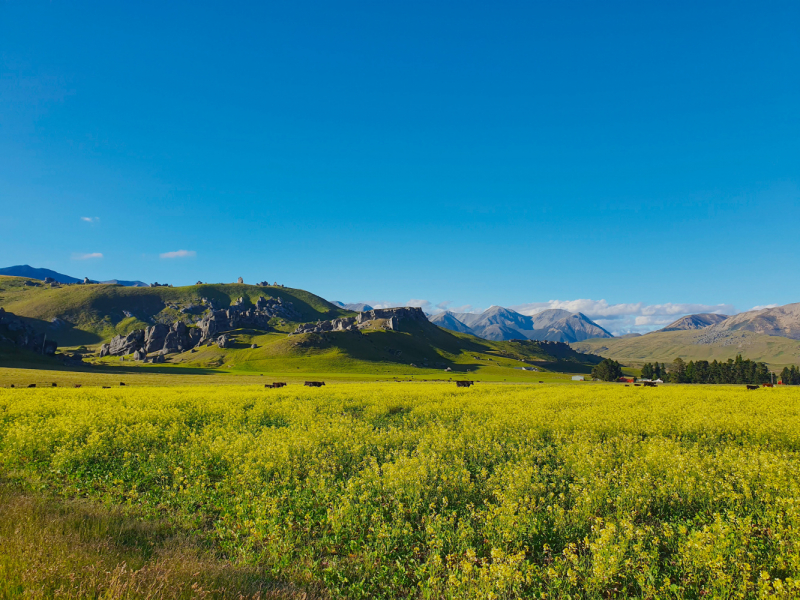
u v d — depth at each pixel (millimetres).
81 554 6473
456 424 20453
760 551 6637
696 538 6273
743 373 132750
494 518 7844
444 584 6348
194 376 106000
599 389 51250
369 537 7746
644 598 5770
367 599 6410
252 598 5938
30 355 117000
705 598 5742
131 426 17312
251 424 20609
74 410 22531
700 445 16047
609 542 6426
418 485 9258
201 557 7191
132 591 5375
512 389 51875
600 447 13086
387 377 130125
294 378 114812
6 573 5488
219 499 9719
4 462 11930
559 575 6406
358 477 10766
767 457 10805
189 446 14227
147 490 10953
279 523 8164
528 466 11484
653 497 9289
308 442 13641
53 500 9711
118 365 146625
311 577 6785
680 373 142625
